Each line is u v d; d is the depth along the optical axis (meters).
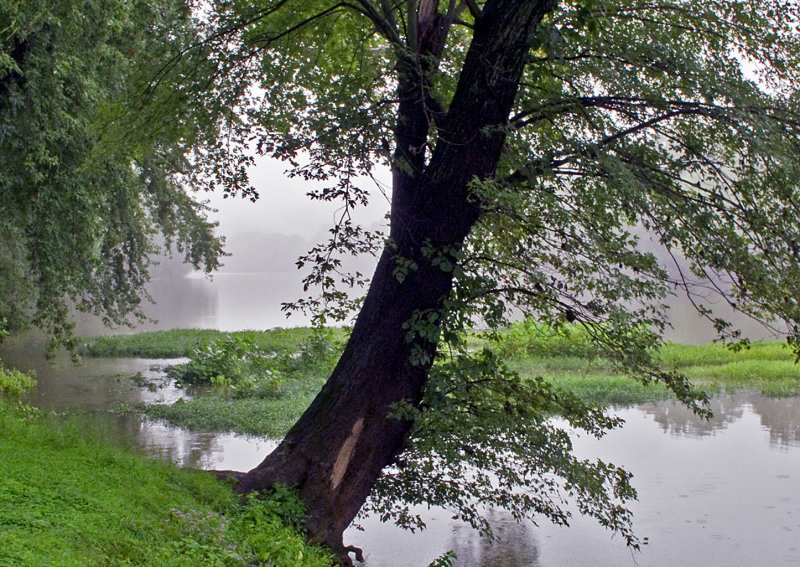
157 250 22.72
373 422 8.02
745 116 7.48
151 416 16.67
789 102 8.24
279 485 7.72
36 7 11.81
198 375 21.58
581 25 7.35
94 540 4.84
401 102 8.70
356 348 8.19
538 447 8.63
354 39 10.43
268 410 17.23
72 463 6.48
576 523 10.92
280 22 9.87
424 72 8.26
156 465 7.58
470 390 8.82
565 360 25.20
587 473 8.69
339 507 7.80
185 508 6.27
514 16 7.75
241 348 23.22
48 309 14.47
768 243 7.86
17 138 12.42
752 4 8.27
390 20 8.90
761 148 7.34
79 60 12.98
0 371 18.55
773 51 8.38
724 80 8.07
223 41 9.42
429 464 9.12
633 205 7.91
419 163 8.57
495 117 7.98
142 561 4.86
